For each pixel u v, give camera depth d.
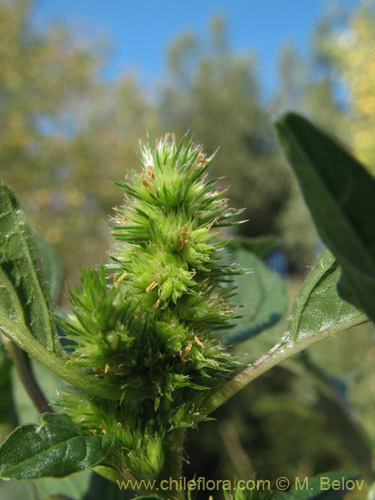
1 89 1.97
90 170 2.02
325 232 0.05
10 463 0.07
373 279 0.05
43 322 0.08
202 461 1.01
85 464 0.07
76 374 0.08
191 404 0.08
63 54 2.10
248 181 2.84
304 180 0.05
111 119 2.29
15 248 0.08
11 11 1.99
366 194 0.05
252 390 1.16
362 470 0.17
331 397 0.18
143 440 0.08
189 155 0.09
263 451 1.02
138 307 0.08
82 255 1.84
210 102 2.92
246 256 0.14
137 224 0.08
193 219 0.09
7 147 1.92
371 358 0.21
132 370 0.08
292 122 0.05
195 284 0.08
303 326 0.09
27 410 0.13
